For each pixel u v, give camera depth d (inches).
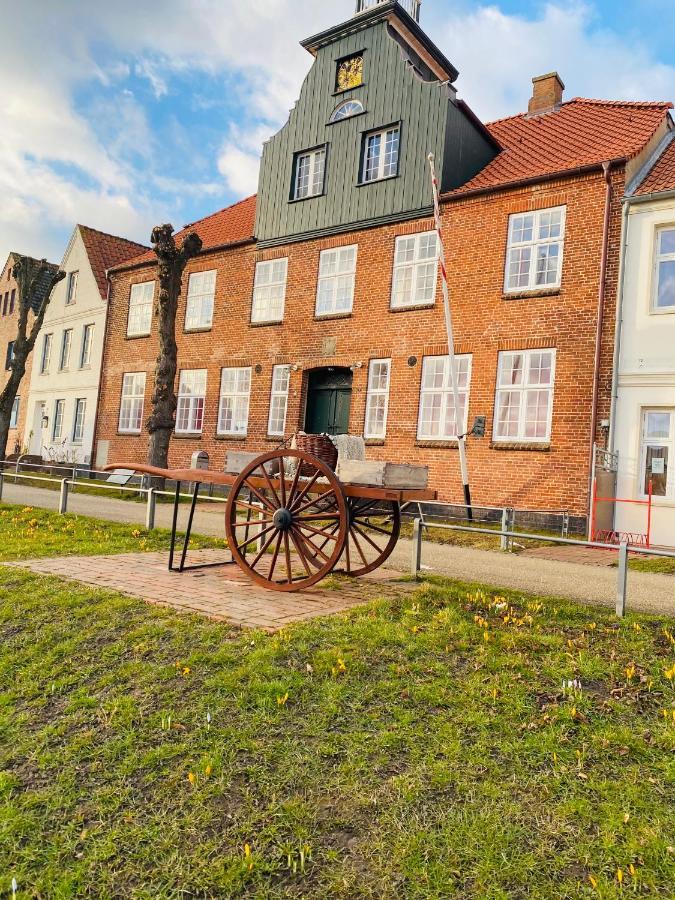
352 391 738.8
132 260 1146.7
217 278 904.3
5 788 146.2
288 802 136.3
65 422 1167.0
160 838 129.3
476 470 637.9
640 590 315.6
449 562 388.5
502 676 182.4
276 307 832.9
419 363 689.6
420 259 705.0
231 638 207.8
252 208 1016.2
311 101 818.2
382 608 237.0
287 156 837.2
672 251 558.6
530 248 633.0
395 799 136.4
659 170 605.3
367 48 768.3
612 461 559.5
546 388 609.3
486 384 641.0
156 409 745.6
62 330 1219.2
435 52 826.8
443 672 185.3
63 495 503.2
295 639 204.5
